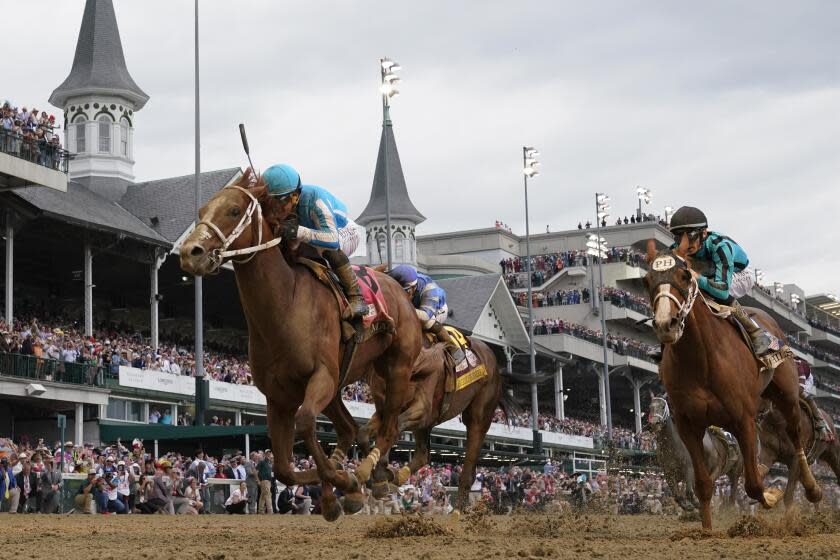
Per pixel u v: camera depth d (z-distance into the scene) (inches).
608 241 3019.2
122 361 1221.1
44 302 1569.9
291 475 329.1
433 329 468.8
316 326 315.9
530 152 1764.3
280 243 318.7
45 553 286.2
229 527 486.3
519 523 466.9
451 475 1066.1
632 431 2544.3
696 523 605.3
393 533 368.5
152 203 1608.0
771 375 392.8
